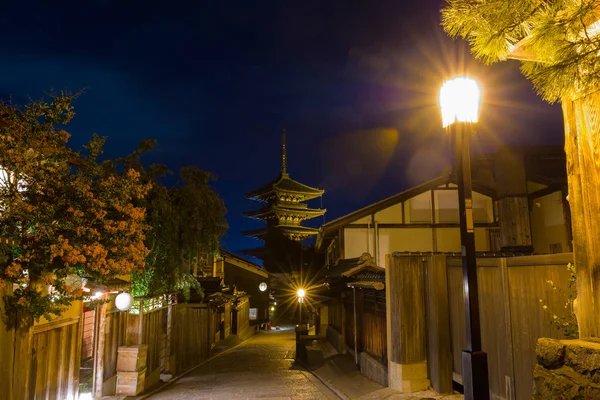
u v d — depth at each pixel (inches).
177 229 667.4
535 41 146.9
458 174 224.4
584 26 138.2
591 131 159.8
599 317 154.6
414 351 449.1
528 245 810.8
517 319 305.7
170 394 586.2
